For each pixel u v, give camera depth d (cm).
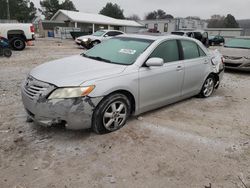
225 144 377
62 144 354
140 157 333
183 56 509
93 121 369
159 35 497
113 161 321
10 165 304
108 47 482
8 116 440
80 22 3856
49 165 308
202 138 393
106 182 283
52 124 346
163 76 453
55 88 338
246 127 446
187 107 535
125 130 404
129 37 493
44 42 2480
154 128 418
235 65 990
